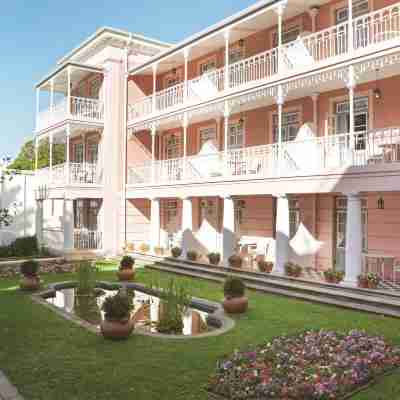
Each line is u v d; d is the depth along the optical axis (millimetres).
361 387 5832
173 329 9164
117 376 6324
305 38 13789
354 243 11570
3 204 21906
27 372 6516
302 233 15148
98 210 22750
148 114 20859
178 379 6191
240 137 18672
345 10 14664
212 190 16359
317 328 8727
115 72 22297
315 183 12586
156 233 19859
